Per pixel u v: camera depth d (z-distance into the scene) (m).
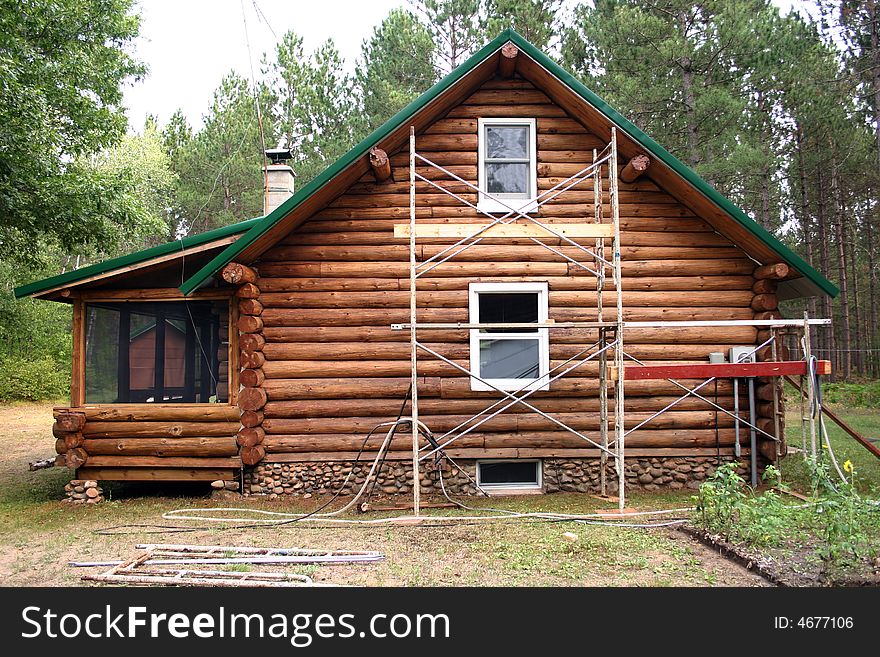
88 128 16.80
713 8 22.33
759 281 10.25
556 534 7.55
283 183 13.73
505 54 9.65
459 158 10.45
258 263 10.16
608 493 9.96
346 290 10.21
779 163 27.31
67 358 29.52
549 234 8.63
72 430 9.70
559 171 10.48
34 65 14.11
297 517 8.50
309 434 9.99
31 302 27.22
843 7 22.31
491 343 10.31
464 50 29.72
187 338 10.36
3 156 12.43
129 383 10.27
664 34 22.41
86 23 16.89
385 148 10.08
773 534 6.64
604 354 9.58
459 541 7.30
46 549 7.27
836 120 22.72
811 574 5.86
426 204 10.38
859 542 6.10
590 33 23.69
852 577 5.78
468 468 10.16
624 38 22.48
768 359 10.10
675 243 10.42
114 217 14.81
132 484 11.05
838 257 29.72
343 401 10.05
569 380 10.16
